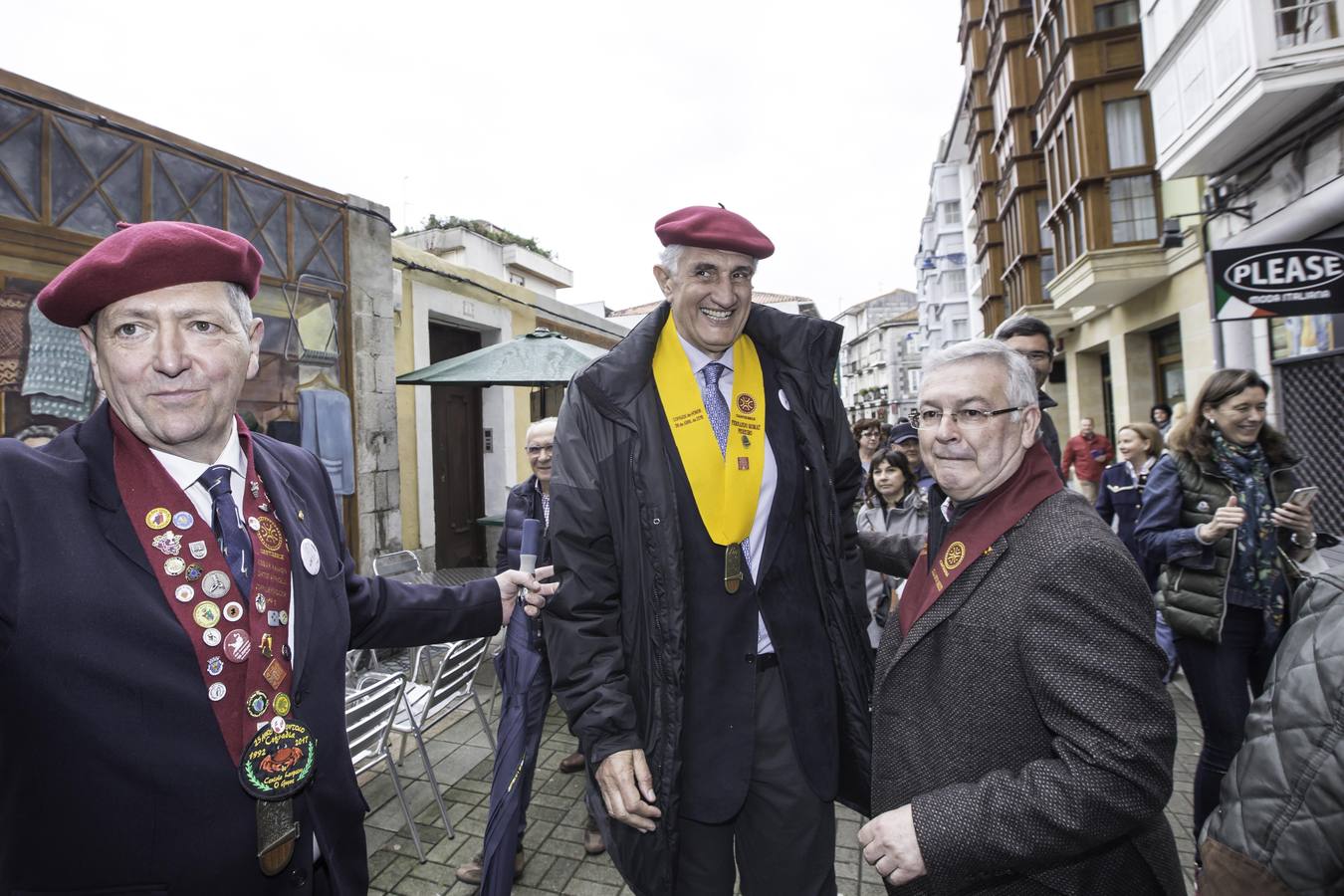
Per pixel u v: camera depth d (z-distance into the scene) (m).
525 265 10.18
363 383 4.25
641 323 1.58
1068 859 1.09
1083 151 8.99
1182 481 2.31
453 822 2.71
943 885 1.05
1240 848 0.83
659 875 1.37
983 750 1.11
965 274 36.75
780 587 1.49
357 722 2.24
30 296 2.68
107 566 0.89
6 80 2.62
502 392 6.63
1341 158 4.62
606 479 1.43
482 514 6.65
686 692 1.42
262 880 0.96
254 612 1.02
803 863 1.48
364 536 4.23
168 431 0.97
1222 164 5.84
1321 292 3.82
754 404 1.55
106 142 2.95
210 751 0.92
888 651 1.31
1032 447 1.22
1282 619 2.17
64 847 0.85
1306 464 5.04
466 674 2.86
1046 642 1.03
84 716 0.84
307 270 3.91
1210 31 5.25
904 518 3.10
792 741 1.46
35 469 0.90
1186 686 3.92
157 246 0.94
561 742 3.50
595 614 1.41
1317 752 0.78
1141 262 8.53
